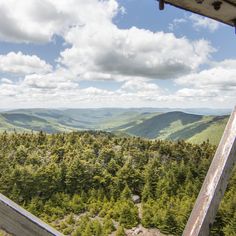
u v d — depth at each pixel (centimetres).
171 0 229
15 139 17350
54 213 11556
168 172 13450
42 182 12675
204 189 234
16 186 12181
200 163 14338
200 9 243
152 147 16850
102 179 13200
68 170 13150
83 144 16962
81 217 11175
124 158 15262
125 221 10588
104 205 11769
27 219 207
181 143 17212
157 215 10425
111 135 19238
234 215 9262
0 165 14088
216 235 9181
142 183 13300
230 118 244
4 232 203
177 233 9919
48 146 16838
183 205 10612
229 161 231
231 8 245
